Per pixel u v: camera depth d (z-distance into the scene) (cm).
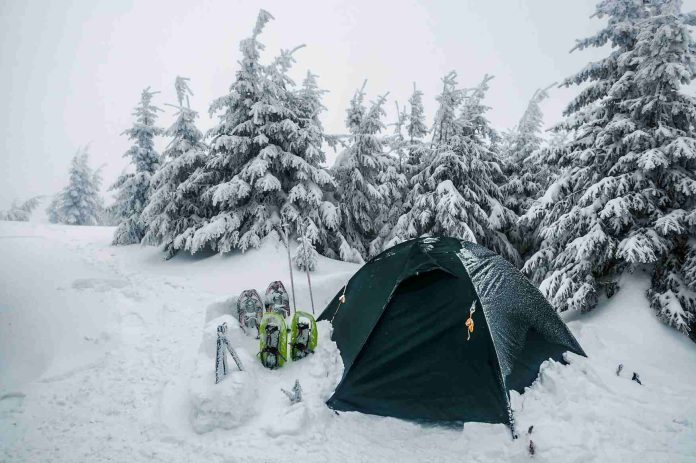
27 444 428
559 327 640
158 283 1012
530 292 641
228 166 1397
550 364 556
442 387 490
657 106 848
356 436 453
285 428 440
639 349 712
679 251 836
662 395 524
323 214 1342
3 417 470
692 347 731
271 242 1273
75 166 3000
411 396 494
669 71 783
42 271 954
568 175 995
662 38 811
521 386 503
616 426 443
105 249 1547
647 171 831
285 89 1416
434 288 551
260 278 1101
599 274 946
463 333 509
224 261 1262
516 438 433
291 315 776
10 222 1914
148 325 741
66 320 698
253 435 439
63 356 610
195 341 668
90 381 555
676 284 796
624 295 854
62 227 2022
